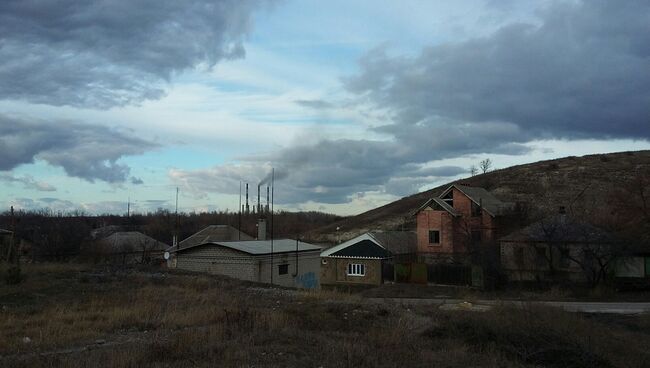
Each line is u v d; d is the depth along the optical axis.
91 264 31.77
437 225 53.34
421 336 14.24
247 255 35.84
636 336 18.00
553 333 13.87
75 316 15.88
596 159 95.00
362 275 50.78
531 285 37.09
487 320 15.21
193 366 9.46
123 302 19.14
